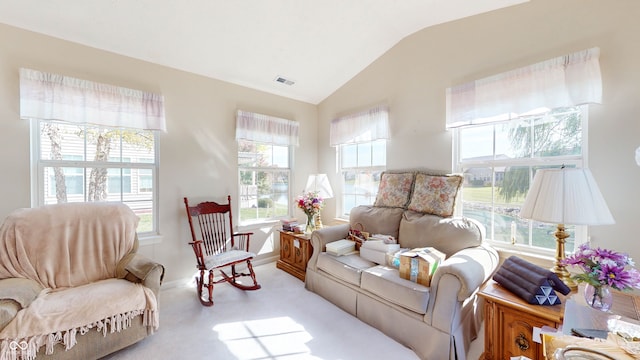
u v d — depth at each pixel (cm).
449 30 246
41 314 143
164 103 266
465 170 243
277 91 349
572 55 176
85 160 234
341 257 238
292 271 301
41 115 201
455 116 235
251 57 275
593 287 115
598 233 174
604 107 171
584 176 130
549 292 124
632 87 161
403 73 283
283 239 321
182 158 278
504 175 220
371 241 237
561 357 66
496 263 198
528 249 206
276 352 170
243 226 321
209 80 297
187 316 213
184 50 252
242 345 177
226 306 230
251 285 273
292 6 217
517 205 213
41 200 214
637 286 107
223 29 232
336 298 231
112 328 160
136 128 244
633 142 161
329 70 318
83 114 218
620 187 166
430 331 163
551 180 135
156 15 209
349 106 345
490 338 136
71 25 208
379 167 316
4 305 138
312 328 197
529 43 200
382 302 193
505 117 206
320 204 307
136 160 258
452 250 208
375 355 168
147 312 176
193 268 285
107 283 182
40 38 208
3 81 196
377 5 225
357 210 289
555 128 195
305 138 383
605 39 170
